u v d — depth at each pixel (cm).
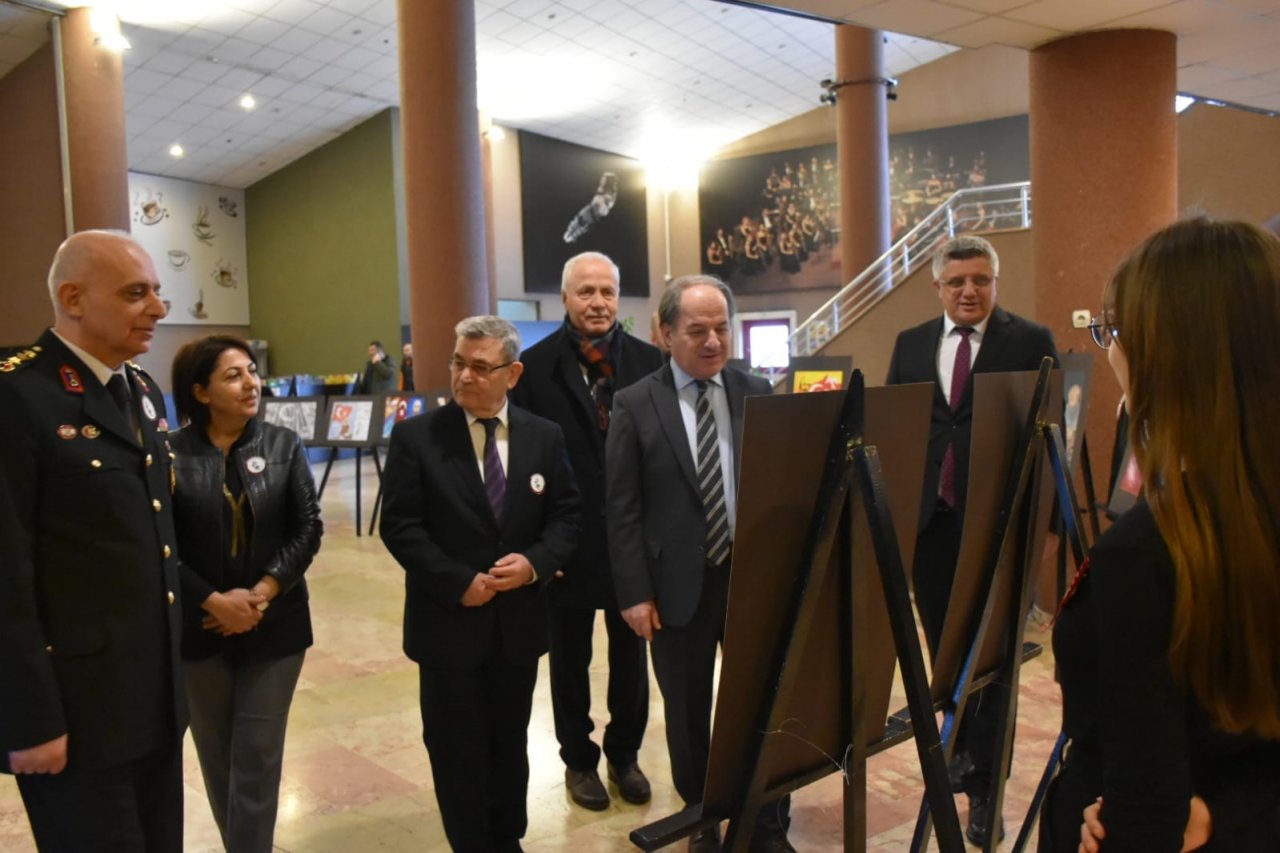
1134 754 99
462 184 731
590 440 280
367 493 983
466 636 221
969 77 1641
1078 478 447
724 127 1833
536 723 355
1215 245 101
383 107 1514
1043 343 274
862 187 1150
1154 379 102
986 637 190
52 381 164
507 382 232
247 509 225
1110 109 429
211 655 220
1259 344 98
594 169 1845
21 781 167
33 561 159
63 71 963
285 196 1689
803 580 137
